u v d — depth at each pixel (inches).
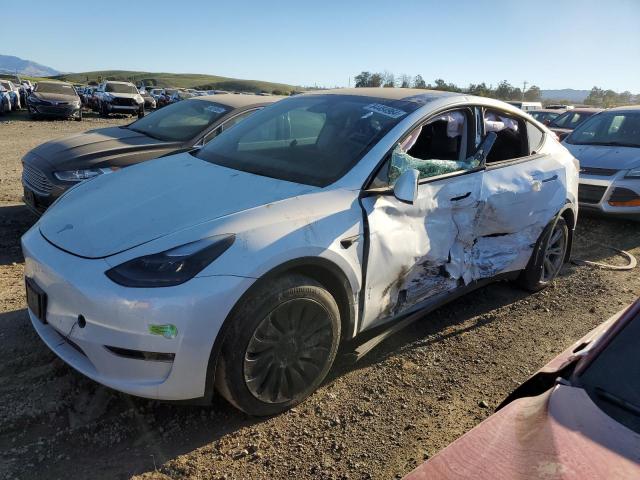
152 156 218.4
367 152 128.0
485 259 156.0
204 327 95.8
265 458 101.3
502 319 166.9
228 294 97.1
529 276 181.0
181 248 99.0
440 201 135.3
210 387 101.2
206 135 233.9
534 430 61.3
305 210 111.5
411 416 116.5
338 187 120.0
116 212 115.7
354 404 119.2
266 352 105.8
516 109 172.4
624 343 71.7
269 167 132.5
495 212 151.5
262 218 106.3
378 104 146.9
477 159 148.6
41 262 107.3
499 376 134.6
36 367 123.3
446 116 148.2
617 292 194.7
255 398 106.8
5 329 139.8
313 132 143.2
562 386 68.1
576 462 54.9
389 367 135.2
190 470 97.2
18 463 95.8
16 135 623.5
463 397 124.7
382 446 106.6
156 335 94.2
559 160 182.4
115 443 102.8
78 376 120.6
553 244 188.2
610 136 319.6
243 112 245.6
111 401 113.6
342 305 118.7
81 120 944.3
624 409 63.5
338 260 112.4
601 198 281.7
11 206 268.1
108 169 207.2
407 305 136.0
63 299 101.6
